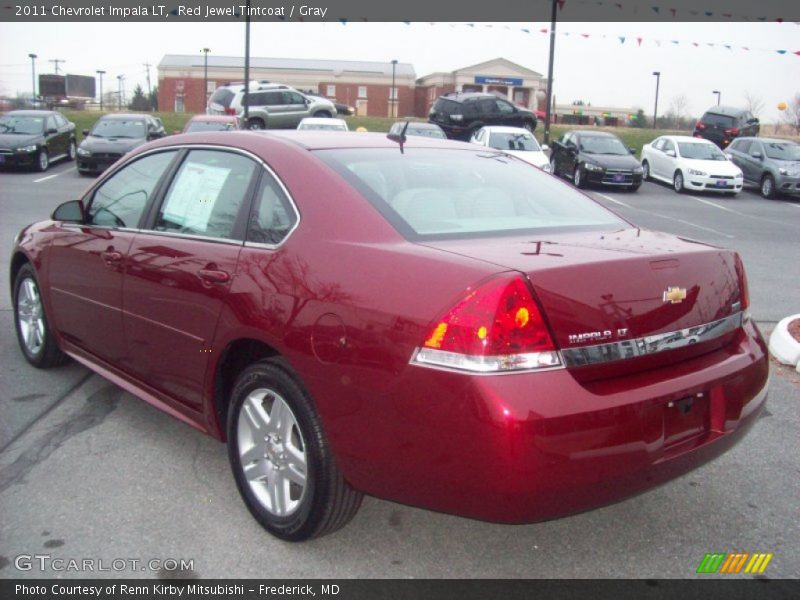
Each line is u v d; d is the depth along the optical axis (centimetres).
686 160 2398
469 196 370
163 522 355
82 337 479
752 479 413
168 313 390
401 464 287
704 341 323
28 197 1667
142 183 444
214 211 386
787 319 677
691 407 312
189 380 384
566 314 279
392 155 390
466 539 349
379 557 333
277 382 329
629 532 359
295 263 329
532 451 264
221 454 426
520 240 331
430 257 296
